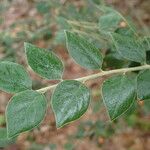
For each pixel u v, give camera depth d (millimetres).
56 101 111
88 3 320
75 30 229
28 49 118
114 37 133
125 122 514
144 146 562
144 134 568
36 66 118
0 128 140
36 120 106
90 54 126
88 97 112
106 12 191
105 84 117
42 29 346
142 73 122
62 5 342
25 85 112
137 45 134
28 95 108
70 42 126
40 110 107
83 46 126
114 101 115
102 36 222
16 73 112
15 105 106
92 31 241
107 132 349
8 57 319
